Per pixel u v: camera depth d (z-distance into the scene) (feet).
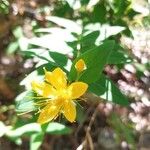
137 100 0.73
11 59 0.76
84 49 0.48
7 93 0.73
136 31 0.69
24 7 0.70
